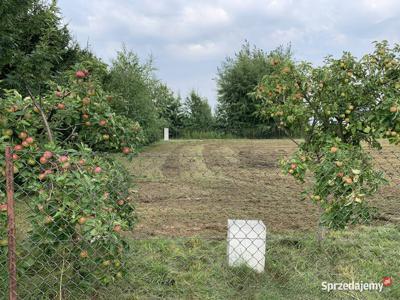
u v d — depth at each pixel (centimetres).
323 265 454
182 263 458
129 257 412
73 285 357
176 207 774
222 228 625
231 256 436
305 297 384
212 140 3381
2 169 326
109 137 417
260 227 438
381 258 475
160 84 2400
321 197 407
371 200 763
